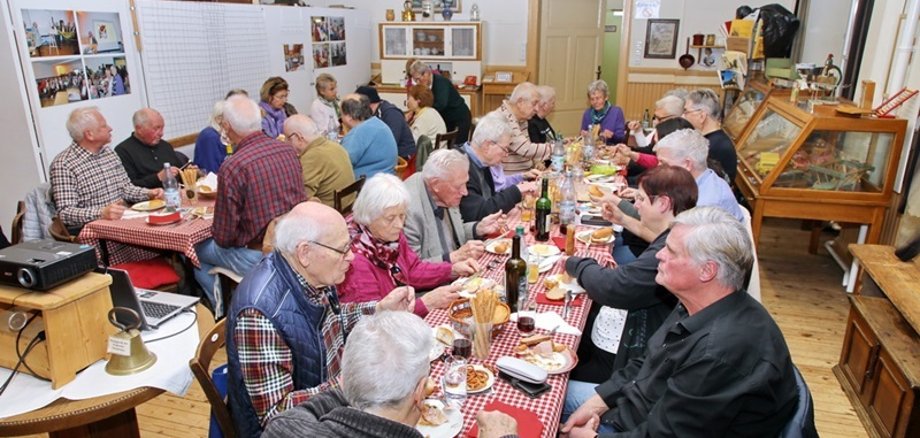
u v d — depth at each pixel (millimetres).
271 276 1563
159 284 2988
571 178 3207
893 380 2244
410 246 2488
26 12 3566
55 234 2965
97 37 4094
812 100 4086
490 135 3062
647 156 4160
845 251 4180
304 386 1597
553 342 1793
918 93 3342
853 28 4555
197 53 5023
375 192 2016
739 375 1391
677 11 6910
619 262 3059
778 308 3715
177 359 1768
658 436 1477
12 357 1657
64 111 3883
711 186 2656
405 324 1205
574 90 7805
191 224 3018
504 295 2090
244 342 1499
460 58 7367
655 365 1687
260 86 5891
